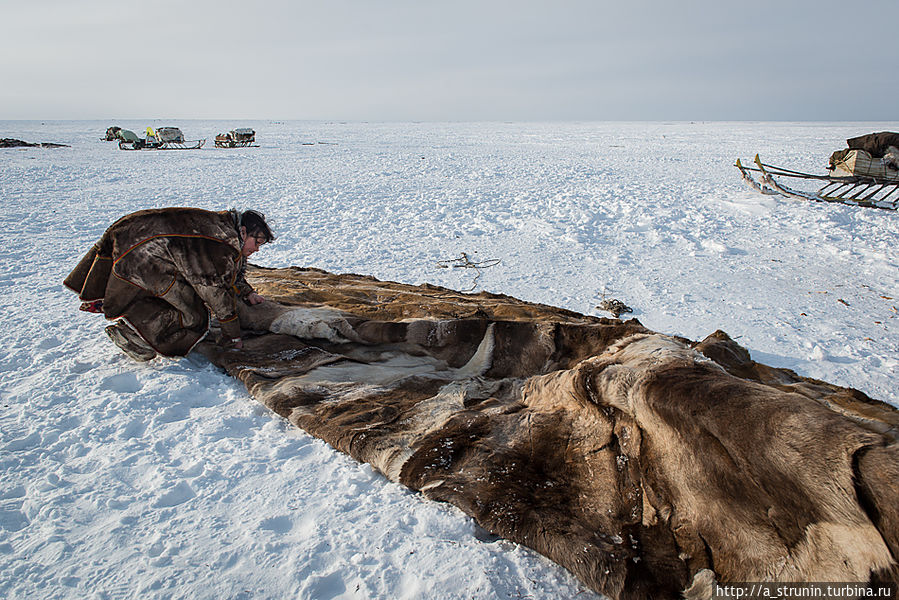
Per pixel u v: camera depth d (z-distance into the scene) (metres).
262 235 4.64
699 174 21.14
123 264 4.18
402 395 3.81
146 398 3.84
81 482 2.96
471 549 2.53
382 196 15.45
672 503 2.52
